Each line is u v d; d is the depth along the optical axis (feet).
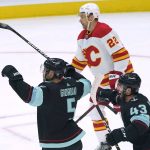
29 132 44.34
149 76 63.10
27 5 118.21
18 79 26.35
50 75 27.40
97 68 37.27
